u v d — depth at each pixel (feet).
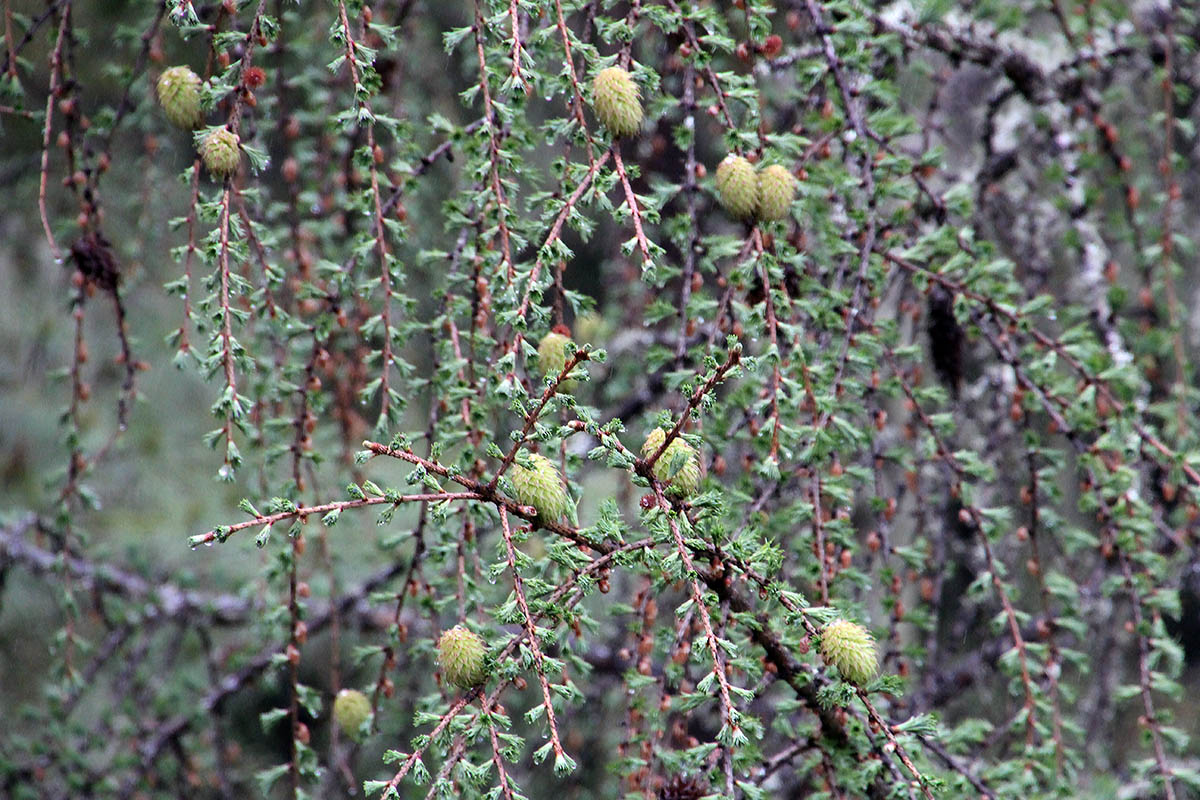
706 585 5.04
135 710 6.50
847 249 5.37
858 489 6.20
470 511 5.24
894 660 5.47
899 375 5.44
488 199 5.22
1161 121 6.28
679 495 4.92
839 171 5.38
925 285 5.49
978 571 6.32
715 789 5.09
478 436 5.22
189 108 5.14
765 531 5.35
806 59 5.62
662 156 6.40
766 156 5.21
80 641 5.95
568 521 5.02
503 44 5.11
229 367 5.03
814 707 5.14
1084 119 6.40
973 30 6.18
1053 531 5.61
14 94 5.43
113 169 6.50
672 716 5.47
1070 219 6.41
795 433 5.14
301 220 5.97
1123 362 6.04
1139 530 5.56
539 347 5.18
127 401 5.67
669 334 6.51
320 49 6.17
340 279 5.32
